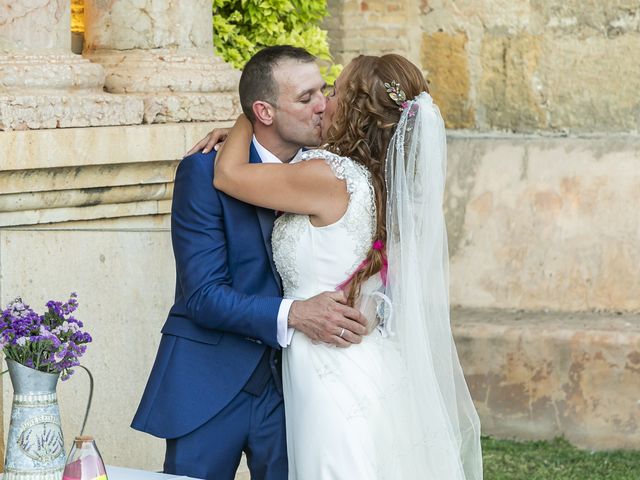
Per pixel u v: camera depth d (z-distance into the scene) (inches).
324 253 147.9
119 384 196.4
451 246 299.7
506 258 295.6
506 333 272.1
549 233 294.2
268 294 153.0
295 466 151.3
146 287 197.0
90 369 193.3
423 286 149.3
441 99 318.7
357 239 147.3
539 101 309.3
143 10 217.6
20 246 186.9
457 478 148.6
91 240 192.1
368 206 146.9
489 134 314.3
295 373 149.8
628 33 300.7
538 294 291.9
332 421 146.2
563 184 296.8
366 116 148.9
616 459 257.3
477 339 273.4
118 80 213.9
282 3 282.4
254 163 153.8
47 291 189.8
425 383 147.5
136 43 218.2
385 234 148.8
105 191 200.4
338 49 322.0
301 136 152.3
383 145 149.0
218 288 149.3
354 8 320.5
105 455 195.8
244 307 148.2
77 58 201.3
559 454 259.9
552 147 301.1
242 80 153.4
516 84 311.1
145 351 197.8
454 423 152.8
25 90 192.2
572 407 268.5
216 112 217.2
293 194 147.0
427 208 148.5
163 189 209.0
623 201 292.0
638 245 288.8
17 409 134.5
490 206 299.7
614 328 270.8
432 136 147.5
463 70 315.6
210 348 153.9
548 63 307.7
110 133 196.9
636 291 286.5
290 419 152.6
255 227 152.2
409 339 147.4
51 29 197.8
